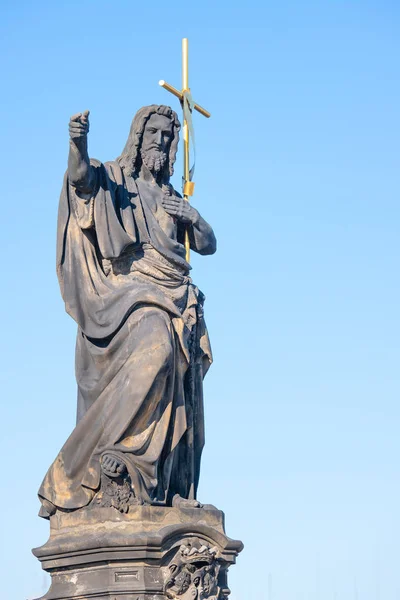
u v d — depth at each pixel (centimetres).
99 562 5075
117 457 5091
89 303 5281
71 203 5350
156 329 5184
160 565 5084
